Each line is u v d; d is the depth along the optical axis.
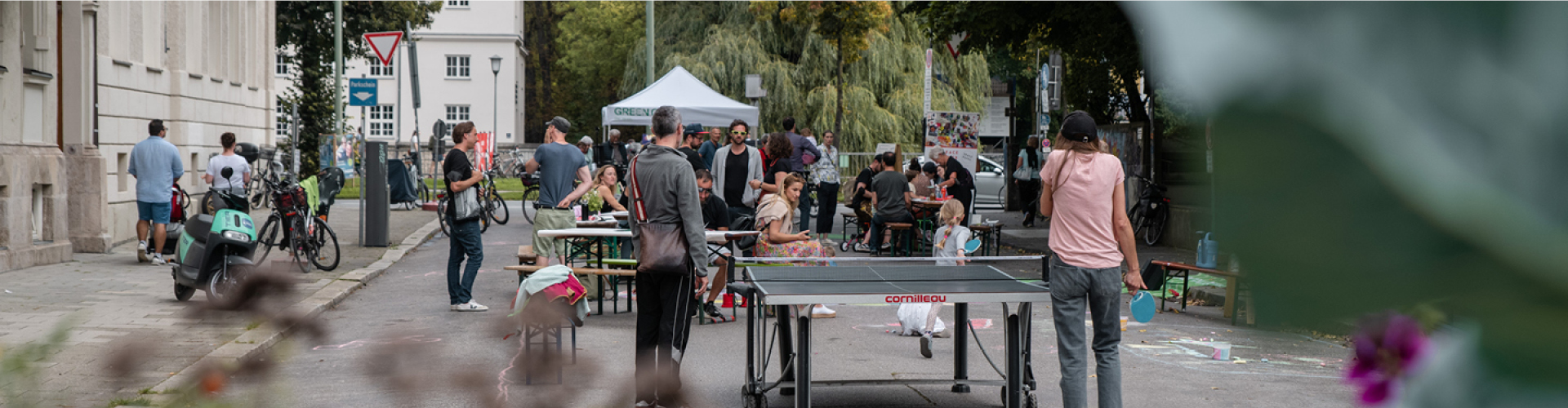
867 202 16.73
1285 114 0.35
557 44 72.12
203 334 2.20
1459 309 0.34
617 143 20.92
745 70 34.09
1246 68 0.36
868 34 33.50
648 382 2.16
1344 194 0.34
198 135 18.61
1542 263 0.33
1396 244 0.34
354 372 2.14
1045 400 6.45
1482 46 0.35
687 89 19.09
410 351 2.14
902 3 34.50
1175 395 6.36
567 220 10.11
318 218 12.66
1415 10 0.35
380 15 36.44
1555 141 0.34
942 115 19.05
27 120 12.51
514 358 2.30
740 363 7.50
